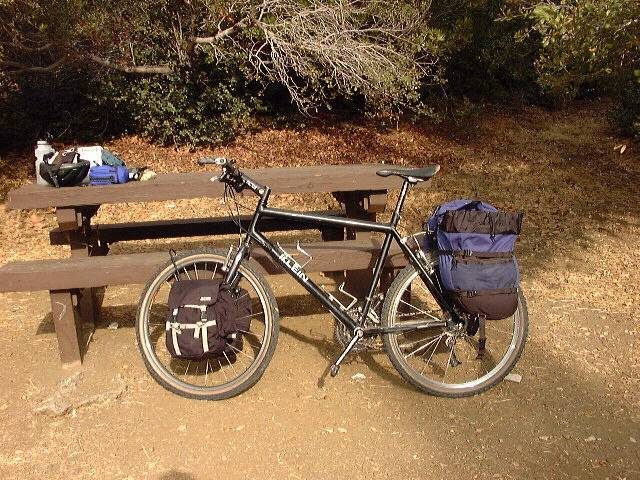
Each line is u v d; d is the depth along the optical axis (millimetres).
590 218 7055
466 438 3127
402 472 2887
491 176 9195
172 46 9352
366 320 3471
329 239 5055
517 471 2893
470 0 10938
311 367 3727
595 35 4434
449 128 12391
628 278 5199
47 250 5961
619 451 3023
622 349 3996
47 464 2924
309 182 4047
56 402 3307
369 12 9250
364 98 11242
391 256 3783
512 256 3266
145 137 9984
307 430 3170
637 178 9117
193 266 3492
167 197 3807
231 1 8516
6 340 4090
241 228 3574
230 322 3301
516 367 3787
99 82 9523
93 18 8375
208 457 2973
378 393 3490
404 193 3475
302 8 8758
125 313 4480
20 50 8367
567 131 13102
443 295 3453
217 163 3268
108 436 3117
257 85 11055
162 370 3381
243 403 3383
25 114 9375
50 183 3754
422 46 9969
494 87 14727
